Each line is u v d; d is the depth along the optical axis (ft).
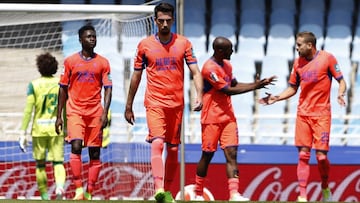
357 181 141.18
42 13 114.52
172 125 80.69
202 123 98.68
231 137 97.50
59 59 159.22
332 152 141.49
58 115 99.09
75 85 98.02
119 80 144.05
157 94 79.36
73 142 98.27
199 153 137.90
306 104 97.60
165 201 77.36
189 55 80.18
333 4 198.70
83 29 98.27
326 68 96.68
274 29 195.72
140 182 132.05
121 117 144.05
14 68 152.35
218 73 95.96
